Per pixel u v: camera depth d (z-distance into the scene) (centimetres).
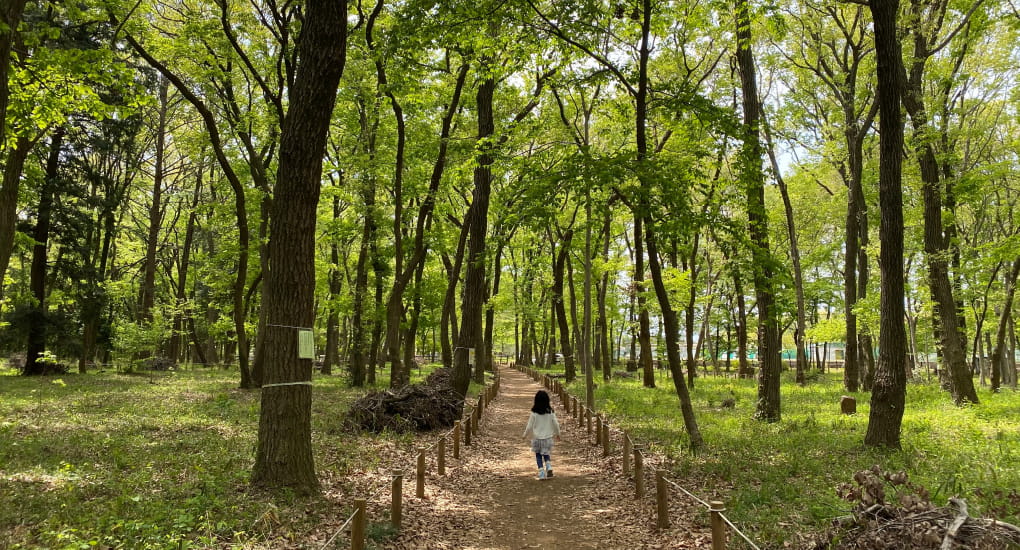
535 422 1030
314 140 753
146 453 924
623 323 4328
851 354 2389
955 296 2283
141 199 4016
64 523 574
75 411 1358
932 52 1686
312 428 1280
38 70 1034
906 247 2634
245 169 2267
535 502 862
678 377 1100
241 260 2091
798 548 543
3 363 3484
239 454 943
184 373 2928
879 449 1014
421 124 2112
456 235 3075
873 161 2509
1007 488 686
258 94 2397
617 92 1510
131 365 2645
